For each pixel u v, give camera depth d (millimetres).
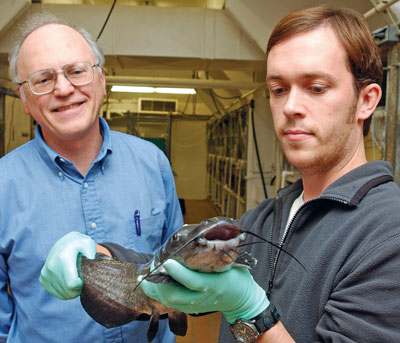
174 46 3320
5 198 1351
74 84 1287
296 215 1062
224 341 1156
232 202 6617
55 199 1385
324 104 913
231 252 689
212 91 6848
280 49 943
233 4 3062
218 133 8898
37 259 1329
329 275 870
